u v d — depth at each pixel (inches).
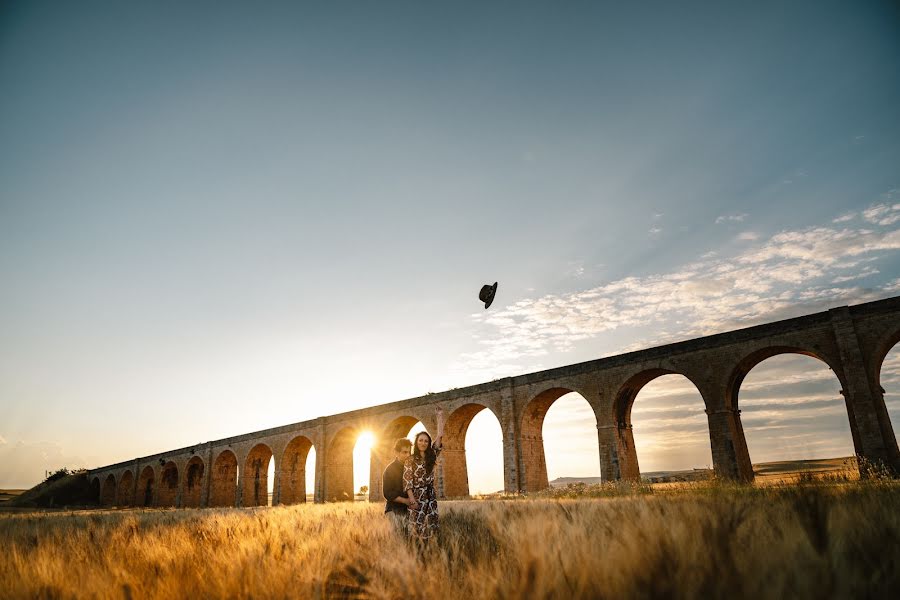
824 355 880.3
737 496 199.0
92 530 270.8
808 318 906.7
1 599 119.5
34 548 200.1
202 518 352.2
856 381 829.2
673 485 653.3
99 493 3036.4
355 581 112.9
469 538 185.0
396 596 103.7
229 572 117.4
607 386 1139.9
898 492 206.7
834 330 872.3
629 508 175.0
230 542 176.9
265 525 227.6
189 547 166.6
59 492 3029.0
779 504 149.3
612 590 81.3
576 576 86.6
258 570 117.4
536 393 1258.6
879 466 706.8
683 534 98.2
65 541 231.3
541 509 239.9
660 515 128.9
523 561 95.7
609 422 1114.1
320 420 1745.8
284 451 1870.1
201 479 2393.0
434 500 223.5
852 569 82.5
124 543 203.5
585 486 976.3
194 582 115.9
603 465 1096.2
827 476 327.9
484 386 1360.7
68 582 124.4
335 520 259.3
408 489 221.3
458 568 124.5
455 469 1412.4
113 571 131.6
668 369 1067.3
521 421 1267.2
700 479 609.6
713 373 1001.5
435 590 102.3
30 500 2942.9
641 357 1104.2
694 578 79.5
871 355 836.0
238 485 1995.6
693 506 139.9
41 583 126.6
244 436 2046.0
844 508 129.7
